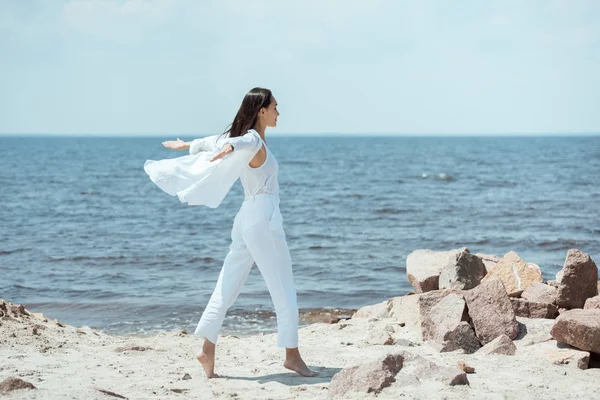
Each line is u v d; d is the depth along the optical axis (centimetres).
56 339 652
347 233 2222
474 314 631
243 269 513
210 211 3098
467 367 516
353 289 1271
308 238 2103
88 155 10456
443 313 638
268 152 494
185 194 491
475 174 5512
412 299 701
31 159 8844
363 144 18812
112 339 701
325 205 3275
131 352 604
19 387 414
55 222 2602
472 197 3572
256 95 500
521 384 481
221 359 586
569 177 5000
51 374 498
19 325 680
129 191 4191
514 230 2225
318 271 1473
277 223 499
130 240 2078
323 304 1138
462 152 11231
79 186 4544
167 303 1129
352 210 3014
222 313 507
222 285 511
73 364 540
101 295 1207
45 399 394
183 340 681
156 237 2159
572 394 459
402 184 4612
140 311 1073
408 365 484
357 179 5153
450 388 452
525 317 670
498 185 4397
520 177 5100
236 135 503
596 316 560
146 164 501
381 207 3116
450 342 606
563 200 3309
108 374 507
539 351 579
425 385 457
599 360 565
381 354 591
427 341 632
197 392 462
